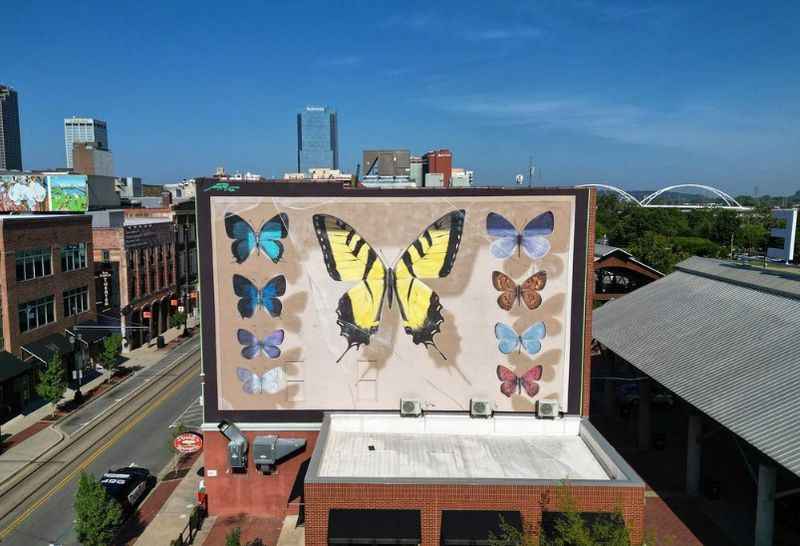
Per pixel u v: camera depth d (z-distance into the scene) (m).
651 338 32.69
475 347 26.00
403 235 25.59
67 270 49.72
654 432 36.22
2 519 27.16
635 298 40.84
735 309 31.84
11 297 42.12
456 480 20.23
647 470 30.83
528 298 25.84
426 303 25.84
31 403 43.47
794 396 21.44
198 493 27.12
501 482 20.14
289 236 25.64
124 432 38.19
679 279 41.12
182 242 75.94
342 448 23.97
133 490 28.12
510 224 25.58
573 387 26.19
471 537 20.61
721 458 32.66
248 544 24.47
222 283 25.81
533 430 25.81
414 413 25.53
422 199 25.44
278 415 26.38
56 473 32.12
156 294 67.44
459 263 25.70
